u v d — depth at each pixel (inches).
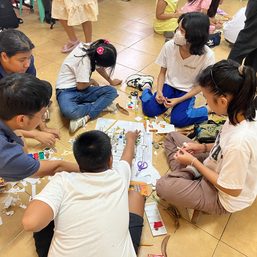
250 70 37.5
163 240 50.5
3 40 50.8
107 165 38.4
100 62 70.1
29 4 136.6
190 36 61.4
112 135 69.3
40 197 34.7
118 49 109.1
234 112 39.8
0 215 52.2
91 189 36.1
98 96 75.7
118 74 94.3
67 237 34.5
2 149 39.6
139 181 58.6
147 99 77.6
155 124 74.8
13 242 48.7
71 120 70.3
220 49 116.3
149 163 63.4
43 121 69.6
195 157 53.7
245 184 45.6
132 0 156.7
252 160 41.2
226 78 38.0
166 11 118.6
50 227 43.0
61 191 35.8
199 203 49.7
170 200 51.7
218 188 45.8
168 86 76.4
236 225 54.1
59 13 98.3
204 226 53.4
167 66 74.6
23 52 51.8
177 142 62.7
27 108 37.7
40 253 41.9
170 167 63.0
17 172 43.1
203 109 75.2
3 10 106.3
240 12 112.4
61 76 74.4
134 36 120.4
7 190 56.3
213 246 50.4
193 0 118.9
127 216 37.5
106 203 35.7
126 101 82.6
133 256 38.1
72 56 72.3
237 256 49.3
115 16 137.2
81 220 34.5
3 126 39.8
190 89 74.5
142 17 138.7
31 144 66.5
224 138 43.5
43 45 108.5
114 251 34.7
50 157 63.9
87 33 106.9
